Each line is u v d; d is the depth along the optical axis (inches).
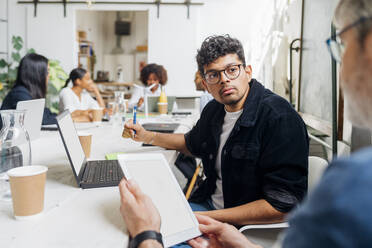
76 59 212.4
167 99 133.5
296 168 45.7
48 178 45.1
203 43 52.1
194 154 64.6
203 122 62.2
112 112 101.2
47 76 100.0
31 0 203.0
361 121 17.9
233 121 54.7
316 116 96.1
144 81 159.0
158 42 203.9
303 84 110.8
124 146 67.9
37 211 32.0
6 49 205.8
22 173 31.4
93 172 47.1
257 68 197.9
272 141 47.1
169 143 65.2
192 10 200.8
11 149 39.6
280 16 168.9
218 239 38.9
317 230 13.7
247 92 53.6
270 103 49.3
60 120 42.2
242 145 49.7
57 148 63.5
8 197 37.0
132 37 338.3
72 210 34.3
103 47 341.1
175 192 35.8
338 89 78.4
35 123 68.7
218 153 56.4
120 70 293.0
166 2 201.3
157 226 27.9
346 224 12.9
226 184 51.4
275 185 45.3
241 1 198.7
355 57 16.7
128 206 28.7
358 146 65.6
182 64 203.8
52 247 26.5
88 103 141.0
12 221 31.4
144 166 37.4
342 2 17.5
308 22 105.3
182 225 33.2
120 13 336.8
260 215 44.6
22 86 95.7
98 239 28.0
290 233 15.8
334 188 14.0
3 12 203.9
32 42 206.1
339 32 17.8
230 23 200.8
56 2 202.7
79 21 268.8
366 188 13.1
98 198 38.0
